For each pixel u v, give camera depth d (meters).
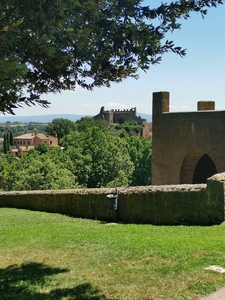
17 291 5.95
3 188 52.09
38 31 3.43
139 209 11.67
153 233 9.25
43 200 16.20
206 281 5.65
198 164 18.09
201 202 9.95
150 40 4.40
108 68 5.32
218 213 9.55
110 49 4.70
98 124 106.75
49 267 7.19
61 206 15.12
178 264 6.53
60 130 114.94
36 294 5.77
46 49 3.49
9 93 3.52
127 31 4.46
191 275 5.95
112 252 7.73
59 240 9.36
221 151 14.12
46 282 6.30
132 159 57.78
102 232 9.95
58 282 6.27
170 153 16.62
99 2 4.09
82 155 51.62
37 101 3.66
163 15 4.50
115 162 51.72
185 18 4.69
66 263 7.35
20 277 6.68
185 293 5.27
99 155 51.91
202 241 7.79
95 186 52.19
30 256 8.12
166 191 10.83
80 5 3.45
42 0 3.31
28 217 14.27
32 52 3.98
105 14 4.40
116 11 4.42
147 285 5.73
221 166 14.17
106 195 12.84
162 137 17.12
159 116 17.25
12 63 2.83
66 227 11.41
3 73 2.84
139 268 6.57
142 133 123.69
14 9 3.48
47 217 14.13
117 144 56.91
